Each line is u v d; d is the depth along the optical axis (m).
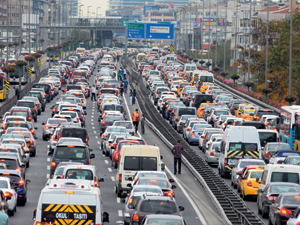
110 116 161.25
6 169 81.00
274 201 72.88
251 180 88.19
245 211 80.06
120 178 88.25
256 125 139.25
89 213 51.81
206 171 113.94
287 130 132.12
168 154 141.00
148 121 194.12
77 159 90.81
